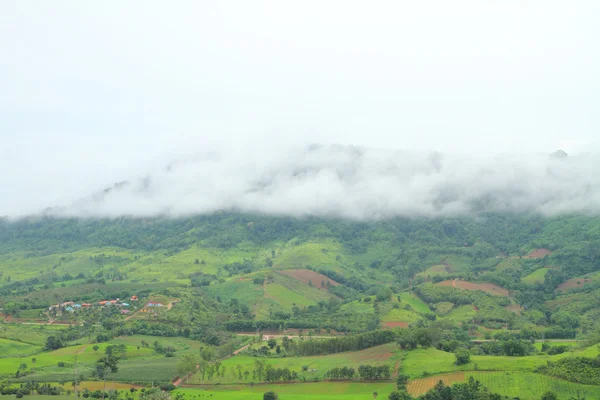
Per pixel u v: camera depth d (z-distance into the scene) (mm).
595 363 191125
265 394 190125
